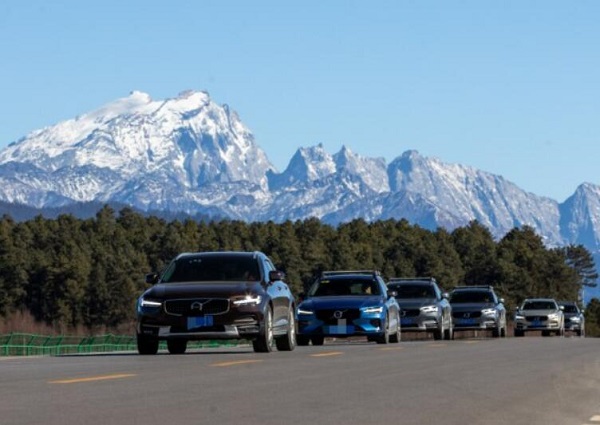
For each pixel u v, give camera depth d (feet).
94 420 70.38
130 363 119.65
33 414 72.64
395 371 111.86
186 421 70.85
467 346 173.47
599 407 84.58
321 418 73.82
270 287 148.97
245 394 86.63
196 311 141.49
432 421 73.87
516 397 89.71
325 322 192.13
